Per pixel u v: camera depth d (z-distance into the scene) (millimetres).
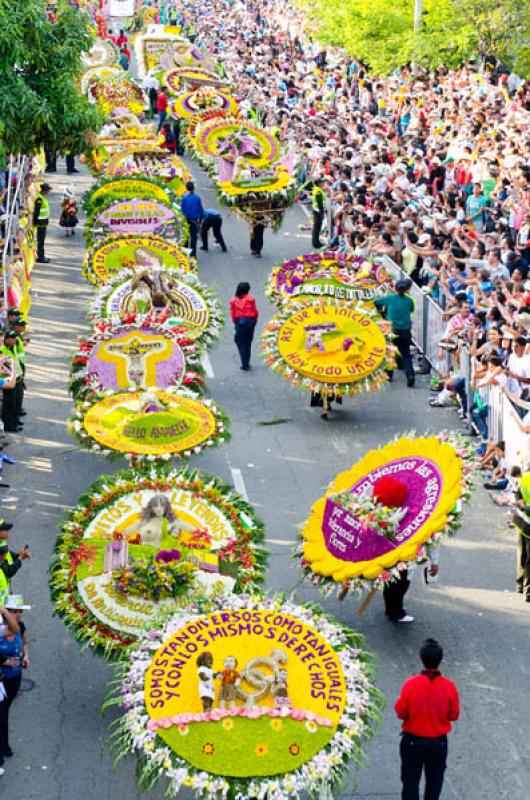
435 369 41156
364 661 23031
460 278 41344
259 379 41812
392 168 56031
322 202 55594
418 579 29531
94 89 72375
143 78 82625
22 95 39750
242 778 19922
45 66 41344
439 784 21266
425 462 26859
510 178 51688
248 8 116938
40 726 24109
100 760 23031
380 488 26484
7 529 26016
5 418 36969
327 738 20359
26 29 40125
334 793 21781
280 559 30109
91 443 31234
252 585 25031
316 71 83750
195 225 53781
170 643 21938
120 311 39438
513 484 32750
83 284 51281
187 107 71000
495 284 40875
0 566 25531
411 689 20906
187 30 111500
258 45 98062
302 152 65125
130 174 51406
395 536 25844
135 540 25688
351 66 83375
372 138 62031
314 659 21656
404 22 77562
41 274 52406
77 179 67375
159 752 20125
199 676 20875
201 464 35281
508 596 28844
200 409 32781
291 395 40469
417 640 27094
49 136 42062
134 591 24312
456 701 21016
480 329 37344
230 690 20812
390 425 38094
